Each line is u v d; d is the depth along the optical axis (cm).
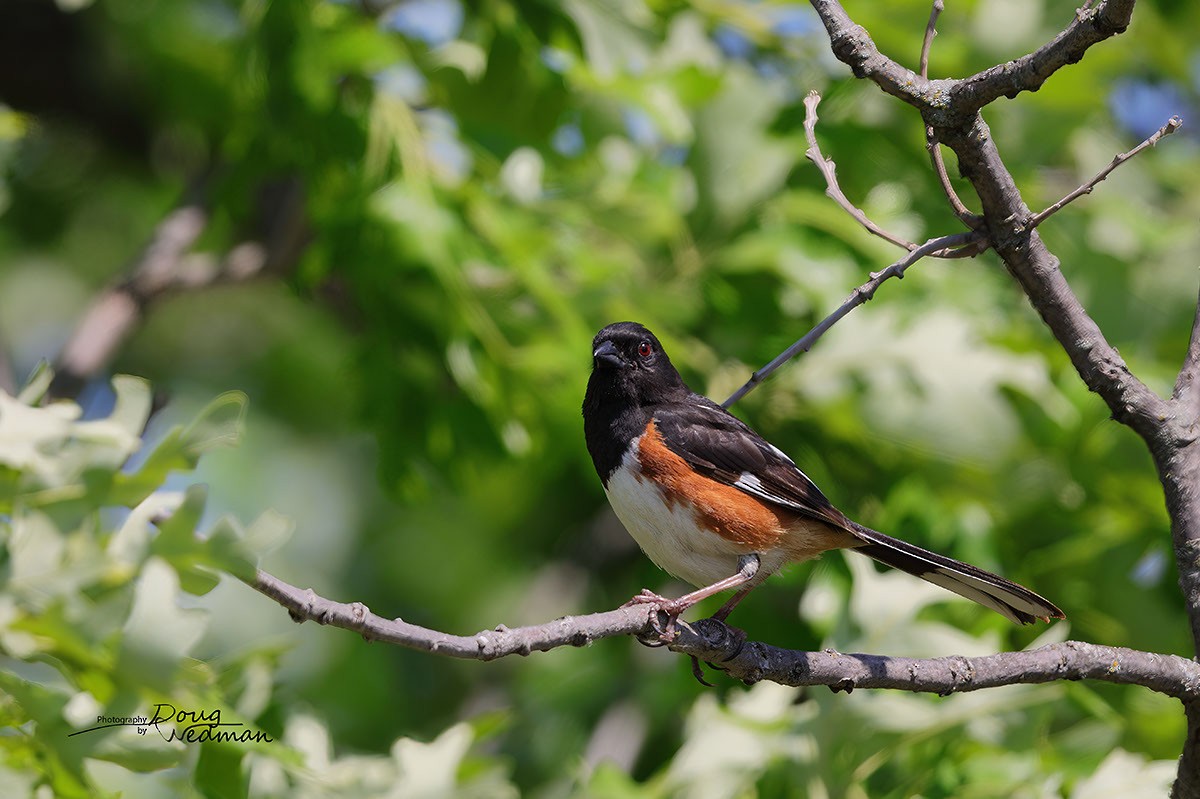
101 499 468
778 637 1109
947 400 1031
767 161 1098
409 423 1055
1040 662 597
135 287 1178
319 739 697
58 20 1402
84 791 505
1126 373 629
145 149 1512
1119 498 1091
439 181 1016
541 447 1062
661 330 1040
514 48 1070
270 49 957
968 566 736
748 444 782
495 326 1023
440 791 655
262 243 1234
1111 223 1195
